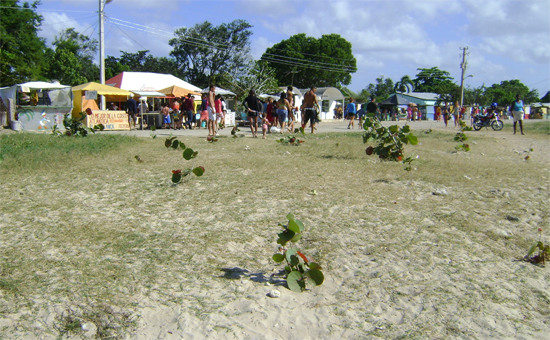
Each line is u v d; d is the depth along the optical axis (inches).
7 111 751.7
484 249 179.5
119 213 217.2
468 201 250.5
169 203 237.0
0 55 1390.3
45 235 182.1
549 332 121.0
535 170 367.2
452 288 145.0
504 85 5012.3
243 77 1820.9
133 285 141.3
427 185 288.7
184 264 159.9
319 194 258.1
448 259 167.9
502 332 120.6
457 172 341.4
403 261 166.1
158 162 363.9
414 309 132.5
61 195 249.1
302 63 2861.7
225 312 128.3
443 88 3718.0
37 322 117.6
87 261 157.1
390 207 233.9
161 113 914.1
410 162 353.1
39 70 1562.5
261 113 670.5
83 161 361.1
